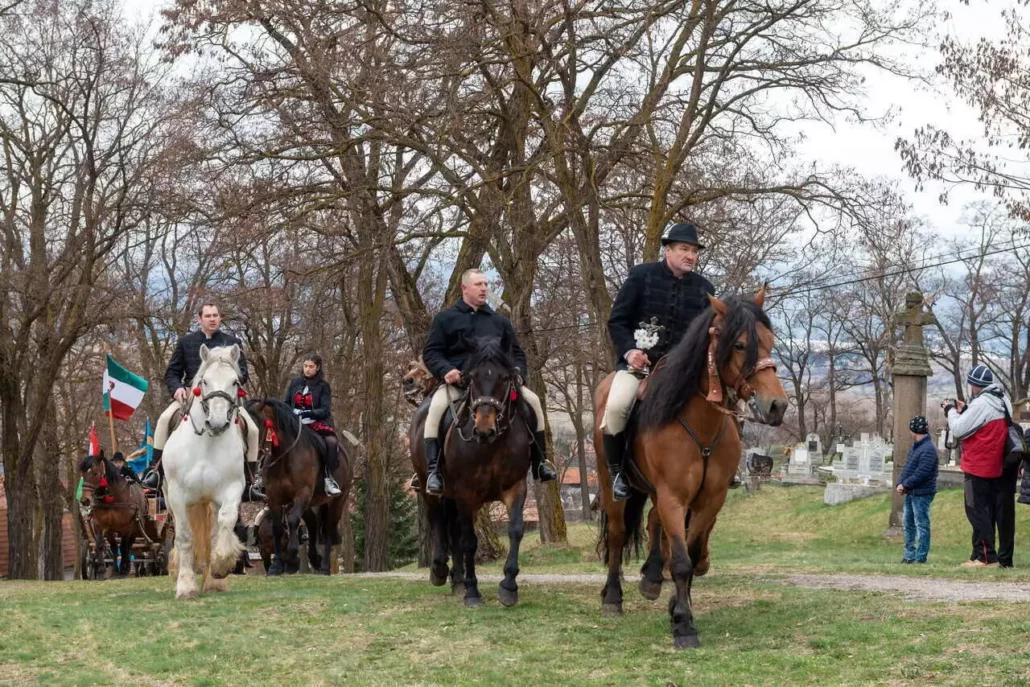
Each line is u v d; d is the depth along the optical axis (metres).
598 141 22.02
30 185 25.19
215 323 10.98
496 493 9.32
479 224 21.52
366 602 9.41
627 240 26.77
